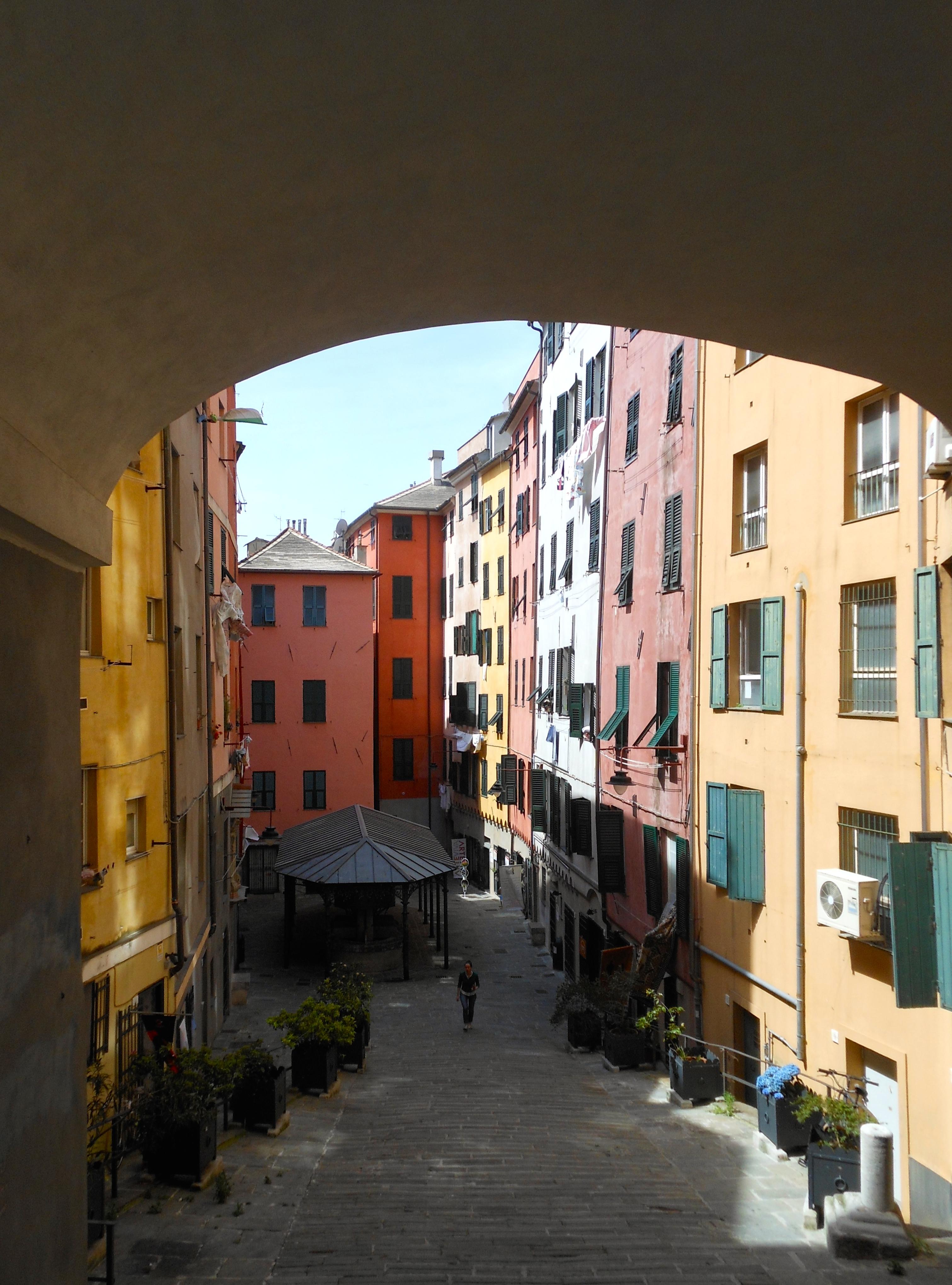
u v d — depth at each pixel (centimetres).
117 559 1226
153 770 1337
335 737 4462
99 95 388
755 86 447
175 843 1408
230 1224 918
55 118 389
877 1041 1146
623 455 2350
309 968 2866
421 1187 1058
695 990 1698
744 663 1586
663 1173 1116
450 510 5241
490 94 440
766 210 546
